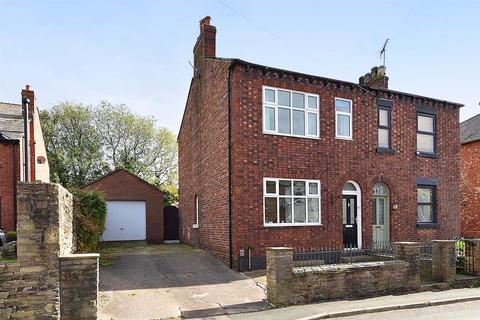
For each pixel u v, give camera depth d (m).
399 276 10.27
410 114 16.05
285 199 13.15
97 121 35.19
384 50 17.22
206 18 16.77
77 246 11.51
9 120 17.78
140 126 35.72
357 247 14.38
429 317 8.05
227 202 13.01
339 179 14.11
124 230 22.08
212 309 8.39
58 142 34.22
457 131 17.33
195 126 18.45
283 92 13.43
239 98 12.55
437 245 11.43
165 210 24.11
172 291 9.70
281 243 12.77
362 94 14.96
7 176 15.59
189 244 19.77
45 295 6.79
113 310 8.17
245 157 12.47
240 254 12.05
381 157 15.17
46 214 6.91
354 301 9.20
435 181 16.39
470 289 10.82
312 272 9.10
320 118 13.95
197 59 18.00
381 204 15.38
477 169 21.64
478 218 21.39
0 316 6.60
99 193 13.59
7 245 7.55
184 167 21.72
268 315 7.98
